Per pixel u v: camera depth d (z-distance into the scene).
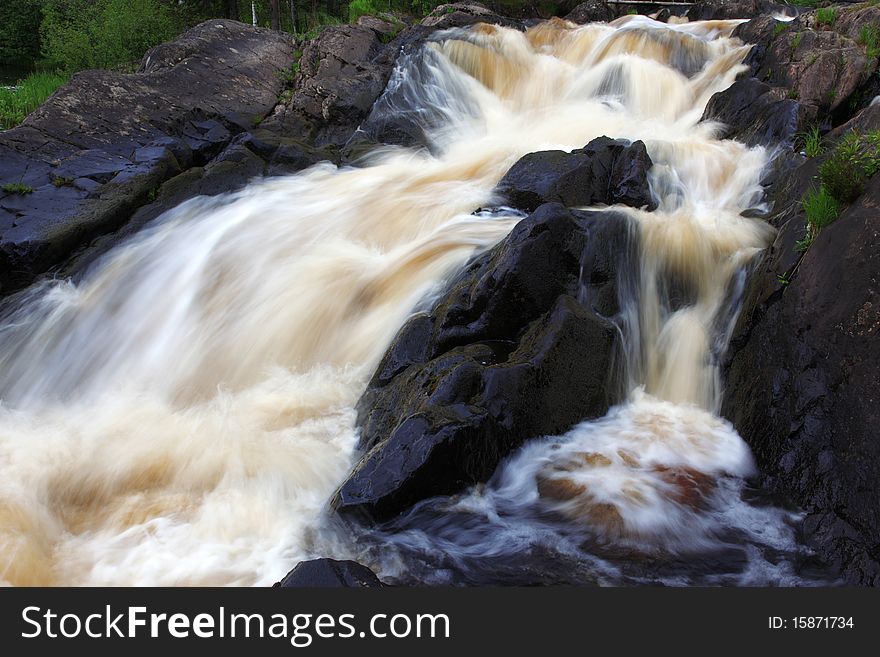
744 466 6.11
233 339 8.44
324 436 6.71
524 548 5.23
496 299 6.76
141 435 6.85
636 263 7.50
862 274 5.70
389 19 17.67
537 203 8.96
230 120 13.58
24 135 11.48
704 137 11.71
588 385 6.53
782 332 6.29
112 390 8.04
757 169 9.90
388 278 8.39
